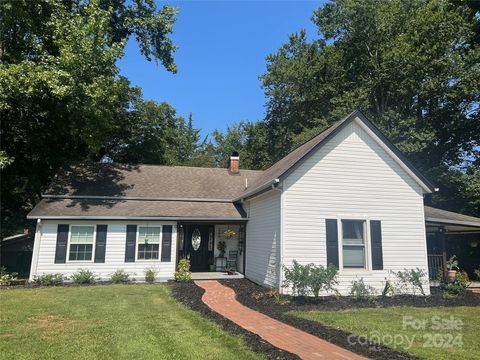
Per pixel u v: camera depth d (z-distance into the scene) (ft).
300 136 98.22
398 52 82.12
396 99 90.33
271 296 39.63
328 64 104.94
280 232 42.22
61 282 49.21
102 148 93.25
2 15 51.29
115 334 23.11
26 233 85.15
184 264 52.65
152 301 35.40
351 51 100.37
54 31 54.24
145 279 52.75
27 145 70.44
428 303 38.34
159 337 22.43
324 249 42.65
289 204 42.63
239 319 28.58
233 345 20.85
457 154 92.58
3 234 77.66
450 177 81.92
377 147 46.32
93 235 53.72
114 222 54.75
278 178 41.73
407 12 93.15
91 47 53.67
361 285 40.14
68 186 61.16
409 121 81.20
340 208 43.91
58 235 52.42
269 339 22.72
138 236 55.47
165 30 70.23
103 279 52.95
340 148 45.11
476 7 91.66
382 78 87.66
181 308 31.94
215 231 63.10
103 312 29.99
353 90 94.84
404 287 44.16
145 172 70.85
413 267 44.86
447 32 80.64
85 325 25.52
